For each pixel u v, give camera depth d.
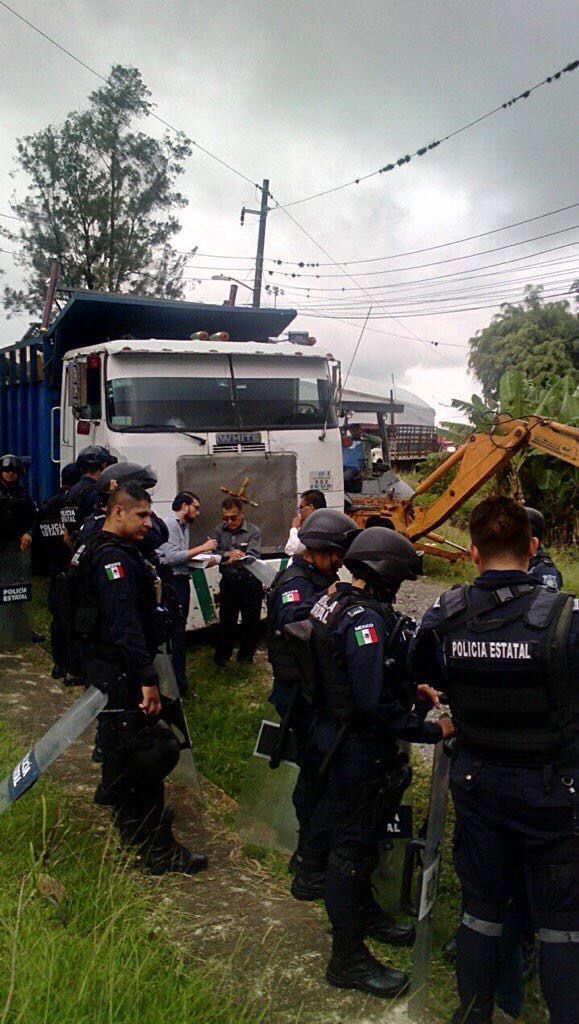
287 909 3.56
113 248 33.84
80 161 34.00
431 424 32.78
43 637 7.90
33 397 10.32
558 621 2.54
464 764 2.69
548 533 15.38
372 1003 2.96
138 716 3.70
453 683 2.67
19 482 7.23
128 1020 2.51
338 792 3.10
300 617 3.54
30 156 33.97
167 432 7.65
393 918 3.45
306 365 8.36
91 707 3.51
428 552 11.31
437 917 3.57
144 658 3.63
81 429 7.88
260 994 2.95
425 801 4.81
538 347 30.66
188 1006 2.66
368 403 16.95
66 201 34.34
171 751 3.70
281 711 3.94
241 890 3.72
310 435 8.31
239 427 7.96
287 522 8.18
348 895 3.02
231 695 6.65
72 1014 2.48
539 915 2.58
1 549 7.21
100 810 4.36
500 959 2.72
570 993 2.46
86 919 3.13
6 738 5.04
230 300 11.78
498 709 2.56
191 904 3.54
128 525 3.79
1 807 3.52
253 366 8.09
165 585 4.86
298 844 3.79
